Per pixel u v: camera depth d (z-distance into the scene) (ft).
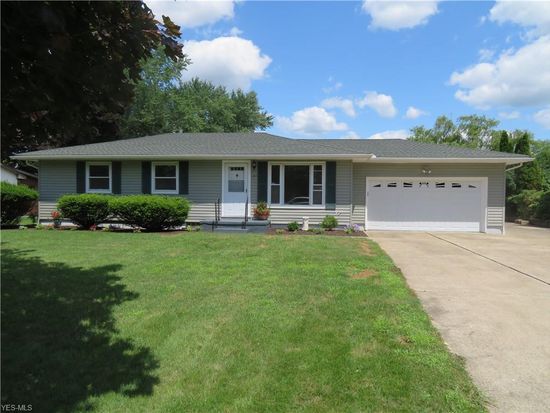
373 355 12.91
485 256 31.58
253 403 10.36
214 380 11.48
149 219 45.14
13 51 9.00
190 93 121.60
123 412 9.96
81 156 50.19
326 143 60.85
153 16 10.59
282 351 13.24
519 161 50.49
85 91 10.78
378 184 52.90
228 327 15.24
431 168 52.19
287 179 49.83
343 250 31.45
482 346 14.11
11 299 18.40
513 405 10.55
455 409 10.21
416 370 11.99
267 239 37.06
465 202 52.13
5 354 12.98
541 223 68.69
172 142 56.39
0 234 39.06
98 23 10.13
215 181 50.62
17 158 51.39
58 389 10.97
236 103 136.98
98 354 13.07
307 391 10.90
